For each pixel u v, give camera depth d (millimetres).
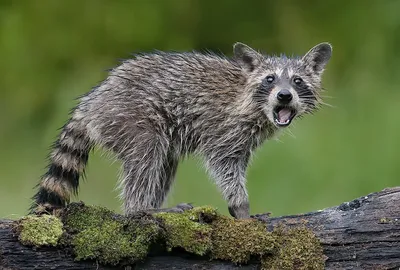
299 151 17453
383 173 17453
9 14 23062
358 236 9516
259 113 11906
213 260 9453
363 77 20500
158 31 23281
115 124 11477
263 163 17297
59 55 22781
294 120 12734
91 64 22625
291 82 12055
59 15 23031
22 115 21844
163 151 11633
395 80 20750
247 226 9531
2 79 22484
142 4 23344
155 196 11734
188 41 23406
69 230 9281
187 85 11742
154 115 11539
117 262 9242
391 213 9555
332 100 19406
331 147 17781
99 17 23062
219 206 16375
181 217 9492
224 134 11844
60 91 21438
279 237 9523
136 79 11641
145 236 9250
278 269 9398
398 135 18031
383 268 9461
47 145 19750
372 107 18891
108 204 16781
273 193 16969
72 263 9227
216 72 11953
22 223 9195
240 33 23688
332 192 17047
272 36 23375
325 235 9531
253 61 12227
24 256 9133
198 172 16859
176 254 9430
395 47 21672
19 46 22766
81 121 11625
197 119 11844
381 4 22234
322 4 22969
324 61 12570
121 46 23062
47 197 11578
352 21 22312
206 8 23734
